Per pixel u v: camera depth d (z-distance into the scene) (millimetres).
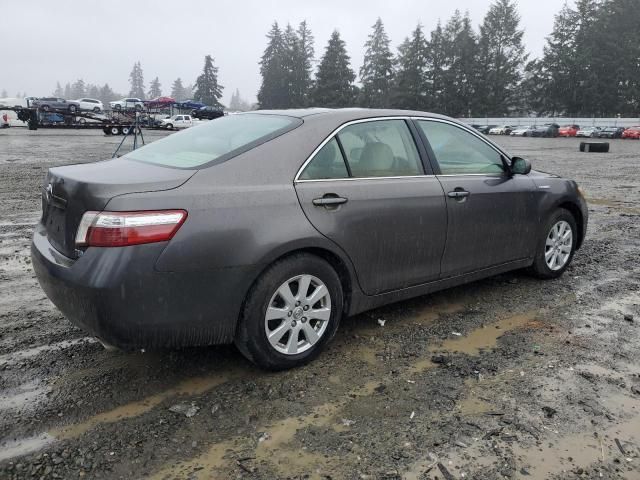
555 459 2564
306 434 2729
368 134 3781
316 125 3537
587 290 4996
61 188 3023
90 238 2730
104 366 3404
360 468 2475
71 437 2676
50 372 3316
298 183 3301
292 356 3342
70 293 2781
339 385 3213
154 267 2748
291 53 100125
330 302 3451
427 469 2473
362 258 3576
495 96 86750
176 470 2449
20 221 7754
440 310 4449
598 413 2949
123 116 42688
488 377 3330
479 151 4523
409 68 88375
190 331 2936
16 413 2869
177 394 3088
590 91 81312
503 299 4723
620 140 53000
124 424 2791
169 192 2855
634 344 3834
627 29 80625
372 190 3602
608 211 9711
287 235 3137
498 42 87812
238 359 3516
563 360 3568
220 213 2943
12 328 3955
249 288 3096
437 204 3959
